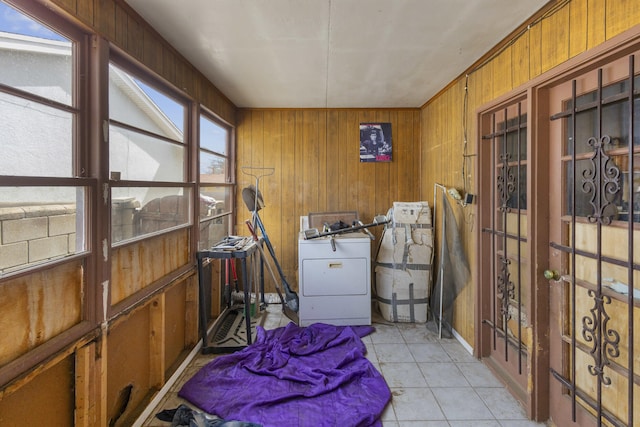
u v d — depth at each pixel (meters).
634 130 1.30
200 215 2.78
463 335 2.77
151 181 1.98
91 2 1.40
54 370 1.30
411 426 1.81
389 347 2.74
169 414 1.88
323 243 3.12
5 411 1.09
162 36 2.03
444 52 2.29
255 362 2.36
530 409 1.87
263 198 3.78
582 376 1.63
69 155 1.35
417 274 3.24
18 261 1.10
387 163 3.80
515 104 2.12
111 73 1.64
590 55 1.41
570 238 1.70
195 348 2.61
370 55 2.34
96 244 1.44
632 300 1.31
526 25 1.87
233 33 2.00
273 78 2.81
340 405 1.94
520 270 2.08
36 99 1.17
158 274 2.08
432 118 3.43
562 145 1.72
